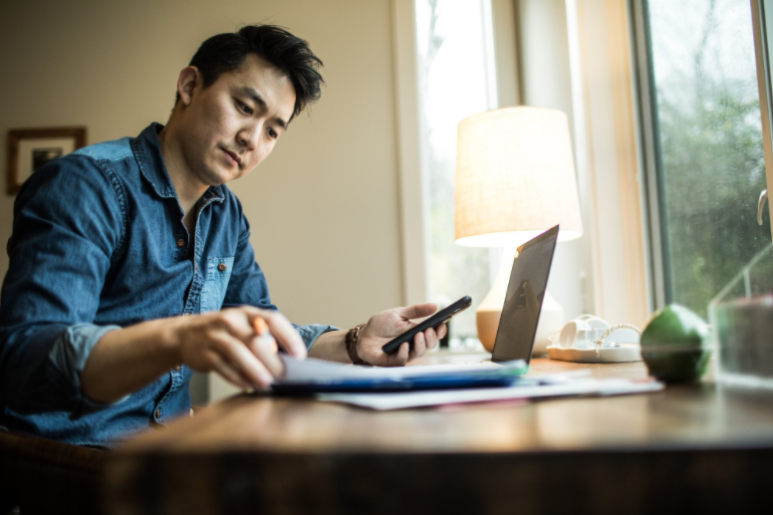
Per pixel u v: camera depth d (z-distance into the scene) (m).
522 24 2.17
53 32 2.32
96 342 0.56
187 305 1.10
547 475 0.27
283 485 0.27
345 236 2.21
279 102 1.10
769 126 1.07
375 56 2.28
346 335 1.08
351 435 0.31
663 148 1.64
